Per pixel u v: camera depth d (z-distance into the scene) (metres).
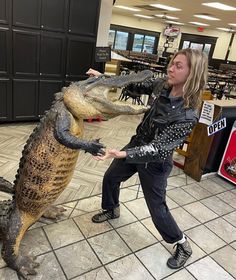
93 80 1.62
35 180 1.64
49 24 3.98
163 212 1.89
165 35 18.30
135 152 1.56
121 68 8.34
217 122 3.04
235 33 17.25
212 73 11.20
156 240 2.24
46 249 2.01
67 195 2.69
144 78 1.75
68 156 1.62
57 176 1.65
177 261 2.00
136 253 2.09
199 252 2.19
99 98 1.59
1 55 3.79
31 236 2.11
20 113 4.23
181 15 13.09
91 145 1.50
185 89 1.55
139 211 2.58
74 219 2.36
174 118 1.58
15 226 1.74
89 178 3.05
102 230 2.28
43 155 1.59
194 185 3.23
